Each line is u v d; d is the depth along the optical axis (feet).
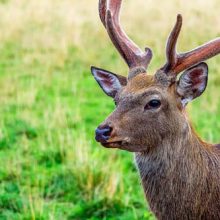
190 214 32.96
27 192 46.70
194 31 89.35
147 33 91.50
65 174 48.34
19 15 102.42
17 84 70.79
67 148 52.24
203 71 32.73
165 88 32.35
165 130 32.22
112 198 44.73
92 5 111.34
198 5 103.04
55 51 84.02
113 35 34.30
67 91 69.41
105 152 52.06
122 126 31.68
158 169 32.65
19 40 90.63
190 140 32.81
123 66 77.30
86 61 80.43
